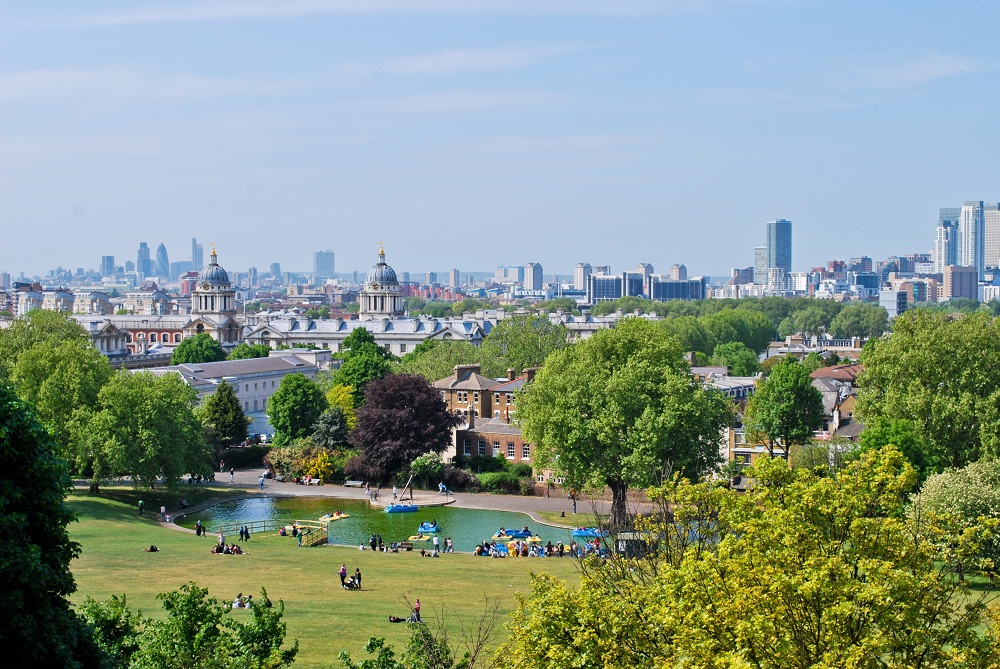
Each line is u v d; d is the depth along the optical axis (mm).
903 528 42219
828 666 36344
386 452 157250
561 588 46531
